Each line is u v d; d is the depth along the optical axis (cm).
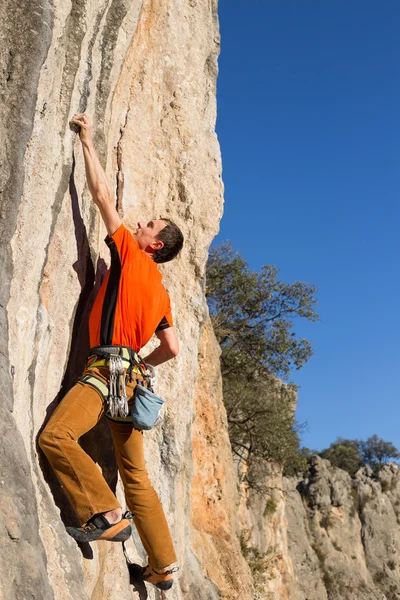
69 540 349
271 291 2150
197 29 654
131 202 537
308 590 3997
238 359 2073
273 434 2019
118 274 395
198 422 989
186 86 624
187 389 598
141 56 571
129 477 410
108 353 374
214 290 2144
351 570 4525
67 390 421
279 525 2633
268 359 2136
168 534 416
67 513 373
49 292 383
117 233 404
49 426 354
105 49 440
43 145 357
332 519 4753
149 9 589
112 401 361
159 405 377
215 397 1030
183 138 611
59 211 383
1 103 336
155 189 575
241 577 866
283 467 2281
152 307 400
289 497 4494
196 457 972
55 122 372
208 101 652
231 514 970
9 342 327
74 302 418
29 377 355
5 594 270
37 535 307
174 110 609
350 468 7044
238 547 937
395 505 5244
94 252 448
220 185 641
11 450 300
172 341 432
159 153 588
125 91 537
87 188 436
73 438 354
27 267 347
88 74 414
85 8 388
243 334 2131
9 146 333
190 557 649
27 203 345
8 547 281
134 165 547
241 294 2116
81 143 416
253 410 2034
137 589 452
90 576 379
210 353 1044
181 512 598
